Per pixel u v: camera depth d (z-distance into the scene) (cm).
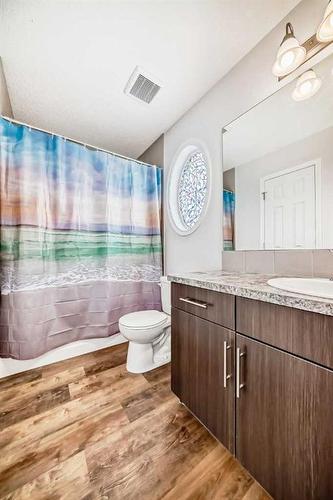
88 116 202
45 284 163
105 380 146
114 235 203
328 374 56
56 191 171
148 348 163
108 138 241
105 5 110
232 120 150
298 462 63
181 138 204
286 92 118
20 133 153
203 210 176
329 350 56
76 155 182
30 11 113
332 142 100
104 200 197
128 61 144
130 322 156
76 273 182
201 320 102
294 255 115
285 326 66
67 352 177
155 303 227
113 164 205
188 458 90
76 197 182
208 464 87
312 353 60
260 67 131
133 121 211
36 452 92
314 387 59
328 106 101
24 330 150
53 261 169
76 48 134
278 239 123
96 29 123
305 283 90
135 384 142
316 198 106
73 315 180
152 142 252
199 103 180
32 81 160
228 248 154
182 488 78
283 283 84
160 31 124
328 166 101
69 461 88
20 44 131
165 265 232
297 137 113
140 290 220
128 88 168
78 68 149
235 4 111
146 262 225
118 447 94
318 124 105
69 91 171
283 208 120
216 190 164
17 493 76
